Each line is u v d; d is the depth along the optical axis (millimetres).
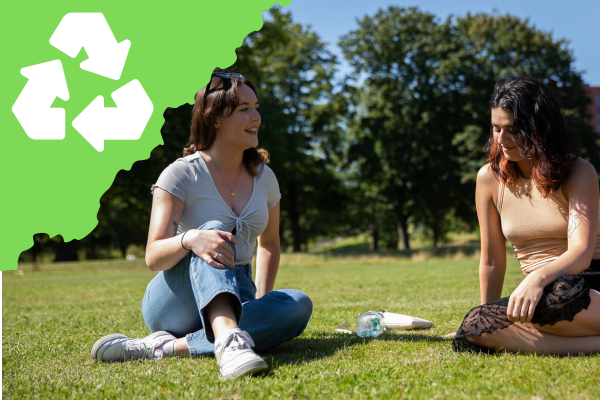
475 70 27156
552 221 2408
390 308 4418
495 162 2557
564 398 1551
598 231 2369
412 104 28031
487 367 2006
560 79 26031
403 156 28656
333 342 2736
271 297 2469
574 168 2332
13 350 2787
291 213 32312
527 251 2525
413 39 28141
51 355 2635
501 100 2350
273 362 2240
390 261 20844
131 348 2408
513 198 2520
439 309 4242
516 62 26484
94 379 2041
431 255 22391
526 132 2299
